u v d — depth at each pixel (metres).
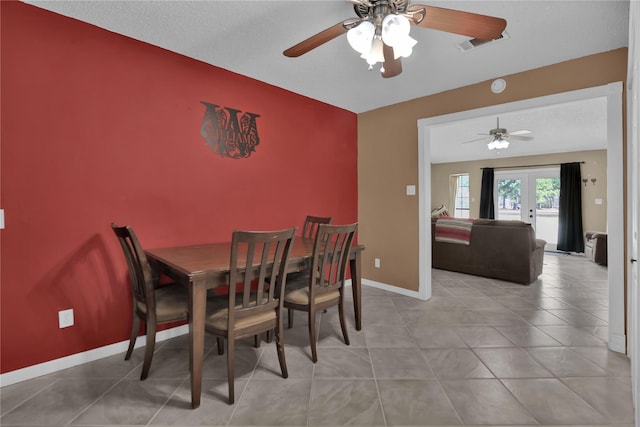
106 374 1.96
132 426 1.50
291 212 3.37
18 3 1.84
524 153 7.27
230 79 2.82
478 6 1.85
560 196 6.95
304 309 2.15
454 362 2.10
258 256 2.11
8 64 1.81
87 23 2.07
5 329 1.83
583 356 2.17
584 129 4.99
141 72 2.31
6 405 1.65
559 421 1.53
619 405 1.64
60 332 2.01
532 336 2.50
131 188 2.28
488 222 4.37
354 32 1.48
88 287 2.11
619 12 1.89
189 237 2.59
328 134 3.75
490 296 3.56
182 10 1.92
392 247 3.78
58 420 1.54
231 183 2.86
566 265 5.38
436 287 3.93
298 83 3.10
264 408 1.63
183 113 2.53
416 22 1.51
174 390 1.79
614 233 2.25
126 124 2.25
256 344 2.33
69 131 2.02
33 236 1.91
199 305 1.65
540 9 1.88
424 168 3.44
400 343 2.39
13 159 1.84
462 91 3.13
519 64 2.61
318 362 2.11
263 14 1.96
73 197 2.04
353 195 4.10
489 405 1.65
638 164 1.22
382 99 3.56
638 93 1.17
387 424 1.51
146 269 1.85
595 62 2.40
